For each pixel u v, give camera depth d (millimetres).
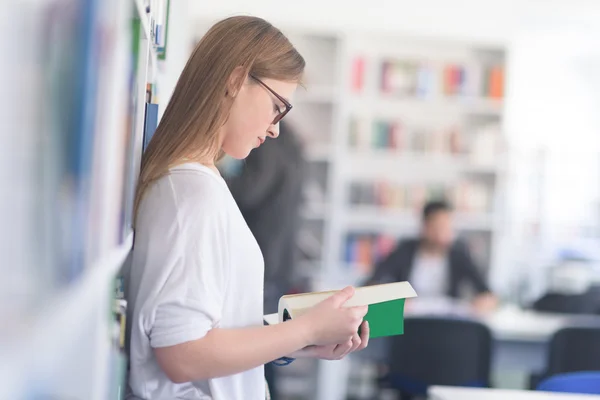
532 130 7039
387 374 4102
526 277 6160
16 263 406
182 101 1312
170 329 1150
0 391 380
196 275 1177
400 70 5855
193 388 1267
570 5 5832
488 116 6090
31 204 430
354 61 5832
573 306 4742
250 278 1280
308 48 5984
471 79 5902
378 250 5820
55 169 451
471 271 4848
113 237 738
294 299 1345
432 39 5828
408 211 5855
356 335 1352
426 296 4832
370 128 5844
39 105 439
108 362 939
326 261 5723
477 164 5879
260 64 1308
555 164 6980
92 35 481
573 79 7039
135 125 1124
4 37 385
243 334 1190
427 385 3773
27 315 421
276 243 4520
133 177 1096
